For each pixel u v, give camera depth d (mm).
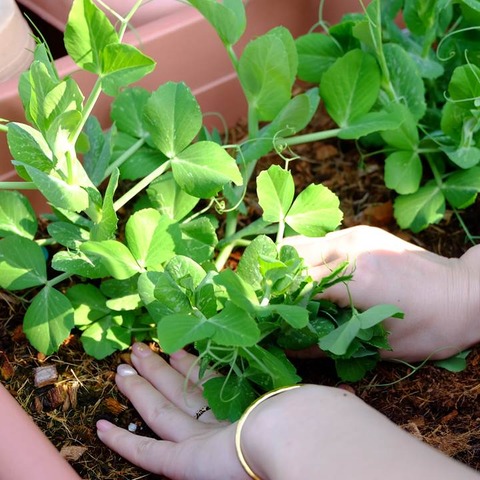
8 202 596
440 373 611
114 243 551
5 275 581
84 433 576
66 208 532
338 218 571
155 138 594
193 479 521
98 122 640
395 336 599
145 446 550
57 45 767
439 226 712
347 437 457
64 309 579
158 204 619
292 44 626
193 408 575
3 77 646
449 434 572
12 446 461
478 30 702
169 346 473
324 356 617
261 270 527
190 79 716
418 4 690
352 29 683
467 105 654
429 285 597
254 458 482
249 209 718
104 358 613
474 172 682
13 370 599
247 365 571
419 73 684
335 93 670
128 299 591
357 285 590
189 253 595
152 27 672
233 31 617
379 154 761
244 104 767
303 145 770
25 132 543
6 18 646
